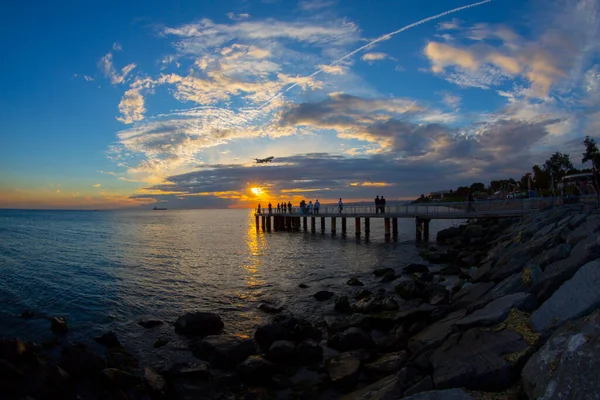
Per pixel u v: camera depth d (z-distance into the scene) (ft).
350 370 27.12
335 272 69.67
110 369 28.78
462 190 263.70
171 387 27.96
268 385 27.81
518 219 92.53
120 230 210.79
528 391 16.15
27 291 58.90
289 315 42.45
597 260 23.59
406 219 239.09
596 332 15.69
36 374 27.14
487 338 21.26
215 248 114.11
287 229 175.83
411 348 27.43
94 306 50.60
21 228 226.58
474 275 49.75
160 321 43.24
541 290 25.38
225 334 39.11
